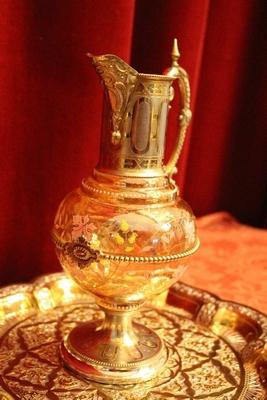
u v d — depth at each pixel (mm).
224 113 949
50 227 699
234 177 1028
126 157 467
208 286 740
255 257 853
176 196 500
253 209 1055
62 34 620
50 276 659
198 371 527
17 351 539
